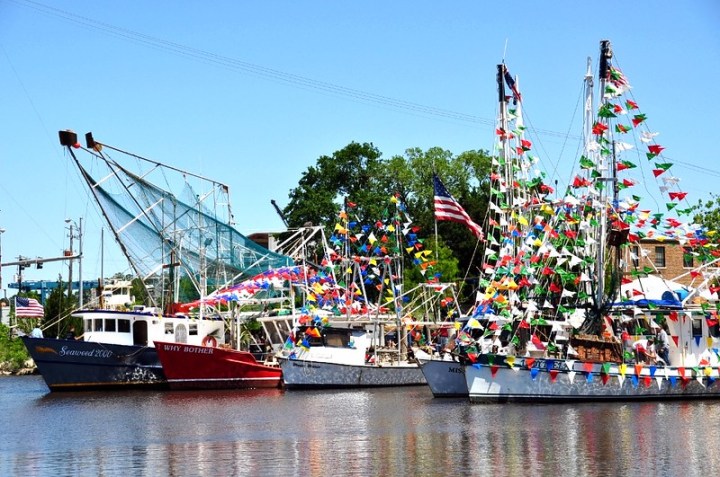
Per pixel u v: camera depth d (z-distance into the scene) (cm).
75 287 12062
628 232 5128
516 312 5259
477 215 9600
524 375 5156
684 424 4350
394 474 3362
